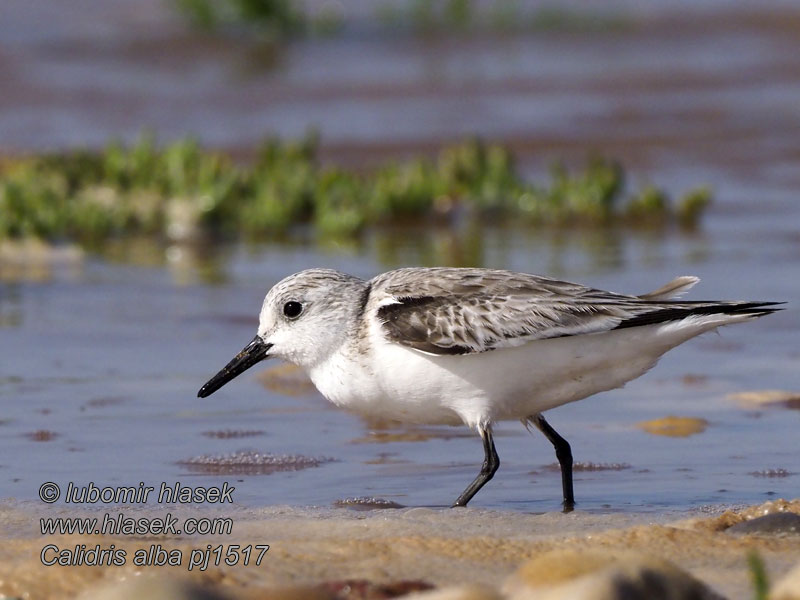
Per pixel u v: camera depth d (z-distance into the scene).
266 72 30.86
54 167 21.50
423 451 10.30
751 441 10.36
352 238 19.44
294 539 7.80
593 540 7.61
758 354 13.01
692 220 19.81
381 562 7.20
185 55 32.09
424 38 35.19
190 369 12.55
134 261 17.81
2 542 7.62
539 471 9.81
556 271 16.19
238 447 10.25
